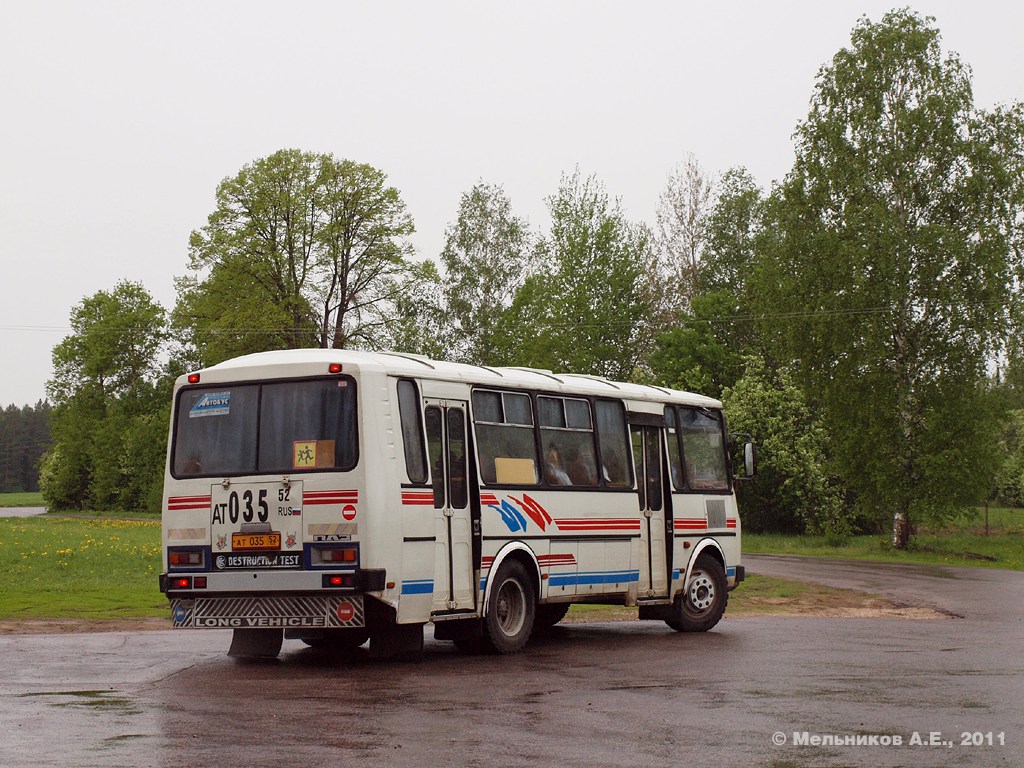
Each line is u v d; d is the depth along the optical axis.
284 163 58.12
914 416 50.78
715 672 13.06
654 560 18.20
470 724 9.62
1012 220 50.22
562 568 16.36
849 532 63.31
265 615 13.74
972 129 50.97
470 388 15.15
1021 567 42.91
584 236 73.12
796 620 20.94
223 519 14.02
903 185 50.97
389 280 59.91
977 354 49.41
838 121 51.94
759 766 8.10
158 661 13.71
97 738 8.83
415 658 14.52
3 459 171.25
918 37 51.38
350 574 13.32
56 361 89.62
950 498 49.47
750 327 74.50
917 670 13.21
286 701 10.75
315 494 13.61
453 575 14.53
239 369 14.27
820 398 52.19
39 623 17.97
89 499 94.19
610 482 17.50
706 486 19.53
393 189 59.72
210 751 8.40
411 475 14.03
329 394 13.79
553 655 15.00
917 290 50.06
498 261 70.75
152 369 89.38
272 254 57.62
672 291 78.00
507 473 15.60
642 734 9.23
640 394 18.38
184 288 59.53
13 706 10.25
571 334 71.81
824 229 51.81
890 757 8.43
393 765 8.02
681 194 78.50
